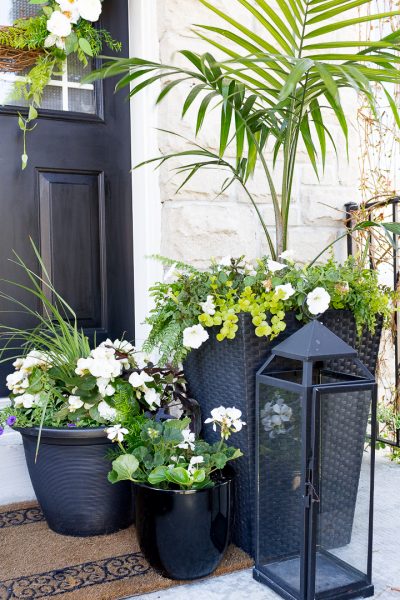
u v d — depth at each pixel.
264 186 2.30
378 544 1.70
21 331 1.89
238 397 1.60
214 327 1.67
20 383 1.77
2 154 2.03
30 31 1.99
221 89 1.65
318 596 1.37
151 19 2.11
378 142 2.70
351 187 2.53
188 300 1.66
